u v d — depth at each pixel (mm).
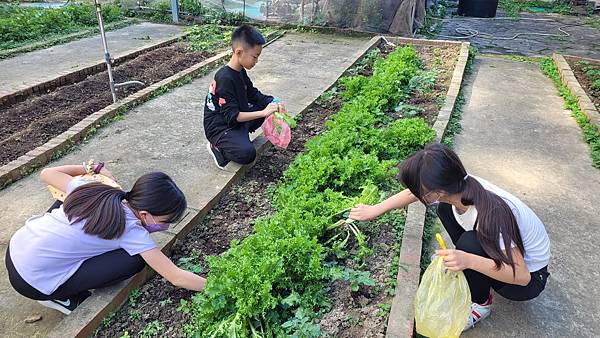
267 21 10852
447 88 6820
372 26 10211
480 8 13422
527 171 4789
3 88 6824
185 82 6910
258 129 5348
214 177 4328
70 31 10133
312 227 3295
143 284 3133
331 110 6016
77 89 6832
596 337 2848
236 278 2744
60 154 4766
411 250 3283
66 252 2670
